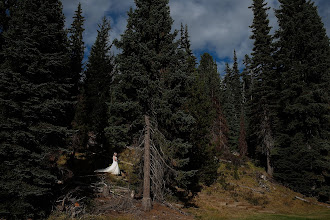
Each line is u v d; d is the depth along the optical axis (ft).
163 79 45.11
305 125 84.17
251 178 90.22
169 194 54.85
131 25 45.11
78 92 64.59
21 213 27.61
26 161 29.35
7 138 28.45
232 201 66.85
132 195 47.57
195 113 59.21
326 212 60.75
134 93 44.96
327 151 80.38
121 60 42.75
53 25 33.71
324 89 80.23
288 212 60.64
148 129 44.80
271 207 65.92
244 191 77.61
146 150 44.42
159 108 42.83
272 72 95.35
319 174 78.64
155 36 46.70
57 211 33.55
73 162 59.06
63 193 38.88
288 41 89.61
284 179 86.02
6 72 28.76
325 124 83.05
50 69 34.50
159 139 44.45
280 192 81.05
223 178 84.28
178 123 44.75
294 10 90.07
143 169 48.19
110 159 68.13
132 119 45.75
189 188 61.46
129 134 46.34
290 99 88.94
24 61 31.68
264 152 98.32
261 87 96.12
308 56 82.58
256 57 101.50
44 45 33.71
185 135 51.16
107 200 44.93
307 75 84.33
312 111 79.20
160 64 43.57
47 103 31.30
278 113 93.45
